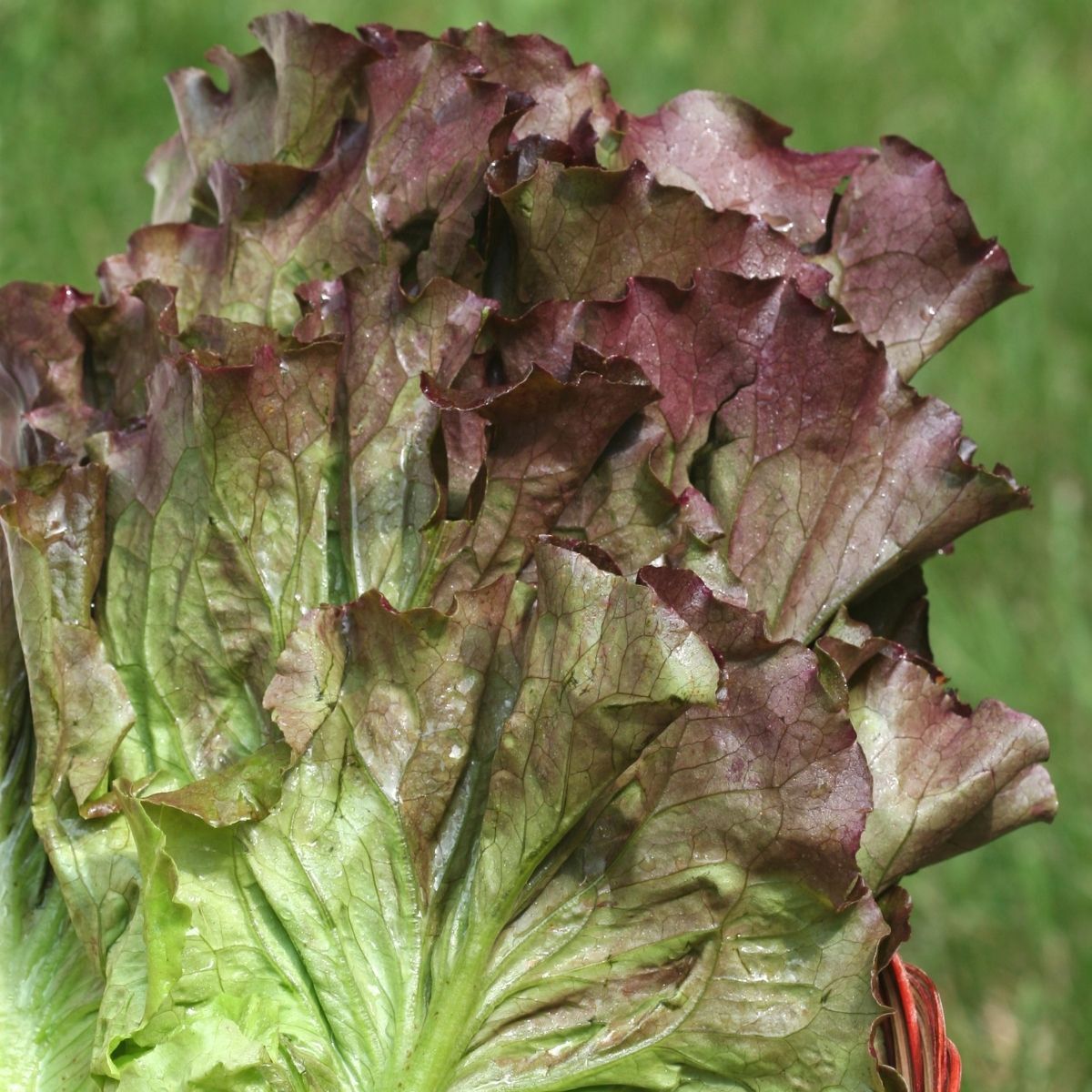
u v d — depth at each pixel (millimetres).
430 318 980
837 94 2188
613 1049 945
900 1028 992
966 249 1029
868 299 1032
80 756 961
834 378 985
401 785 952
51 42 1709
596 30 2115
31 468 973
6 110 1609
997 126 2158
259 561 968
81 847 959
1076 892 1354
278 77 1029
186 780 969
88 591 973
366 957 951
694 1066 947
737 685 933
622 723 920
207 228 1028
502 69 1031
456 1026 947
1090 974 1318
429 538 967
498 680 952
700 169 1031
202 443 963
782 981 941
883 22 2361
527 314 971
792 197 1032
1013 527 1636
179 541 971
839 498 988
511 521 964
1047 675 1502
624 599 918
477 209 997
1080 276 1921
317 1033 947
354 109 1025
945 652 1500
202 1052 925
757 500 984
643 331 976
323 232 1011
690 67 2133
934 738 984
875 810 976
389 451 979
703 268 982
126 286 1019
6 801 984
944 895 1366
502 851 945
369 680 951
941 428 989
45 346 1013
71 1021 963
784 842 934
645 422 972
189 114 1062
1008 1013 1334
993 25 2395
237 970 943
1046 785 995
